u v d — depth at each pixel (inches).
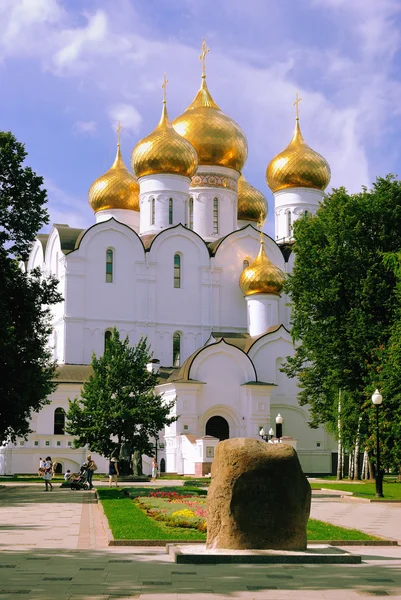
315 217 2055.9
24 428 1771.7
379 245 1856.5
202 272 2933.1
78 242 2780.5
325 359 1863.9
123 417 1905.8
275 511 655.8
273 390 2785.4
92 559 647.1
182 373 2598.4
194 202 3147.1
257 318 2871.6
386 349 1606.8
